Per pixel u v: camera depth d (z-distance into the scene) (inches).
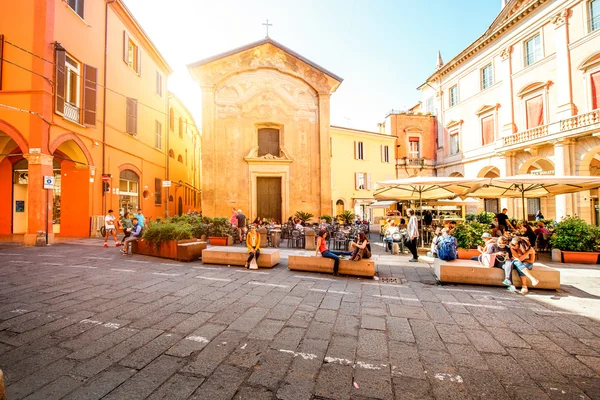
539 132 751.7
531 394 111.8
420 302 220.7
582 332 168.9
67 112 521.3
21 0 476.4
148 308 199.2
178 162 1106.1
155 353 138.4
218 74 737.0
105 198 615.2
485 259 279.1
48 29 481.1
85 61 568.7
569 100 689.0
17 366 125.9
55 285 251.8
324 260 311.0
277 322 178.4
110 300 215.0
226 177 729.0
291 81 775.7
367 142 1136.2
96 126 590.2
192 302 212.8
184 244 370.0
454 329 171.8
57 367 125.6
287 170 749.9
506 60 871.1
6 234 608.1
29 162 468.1
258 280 279.1
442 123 1181.7
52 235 487.5
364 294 239.8
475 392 112.6
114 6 658.8
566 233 388.2
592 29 657.0
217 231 524.4
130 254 410.9
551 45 742.5
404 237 480.1
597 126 604.7
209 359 133.6
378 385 115.9
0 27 476.7
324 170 759.1
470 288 261.0
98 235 589.6
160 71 904.3
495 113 919.0
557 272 250.5
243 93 752.3
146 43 804.0
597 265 359.3
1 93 471.5
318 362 132.7
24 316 181.9
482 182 422.9
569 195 676.1
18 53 474.0
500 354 142.8
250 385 114.5
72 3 538.9
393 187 520.1
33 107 469.7
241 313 192.2
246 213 729.0
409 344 152.1
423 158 1219.9
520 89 820.6
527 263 253.9
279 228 618.8
